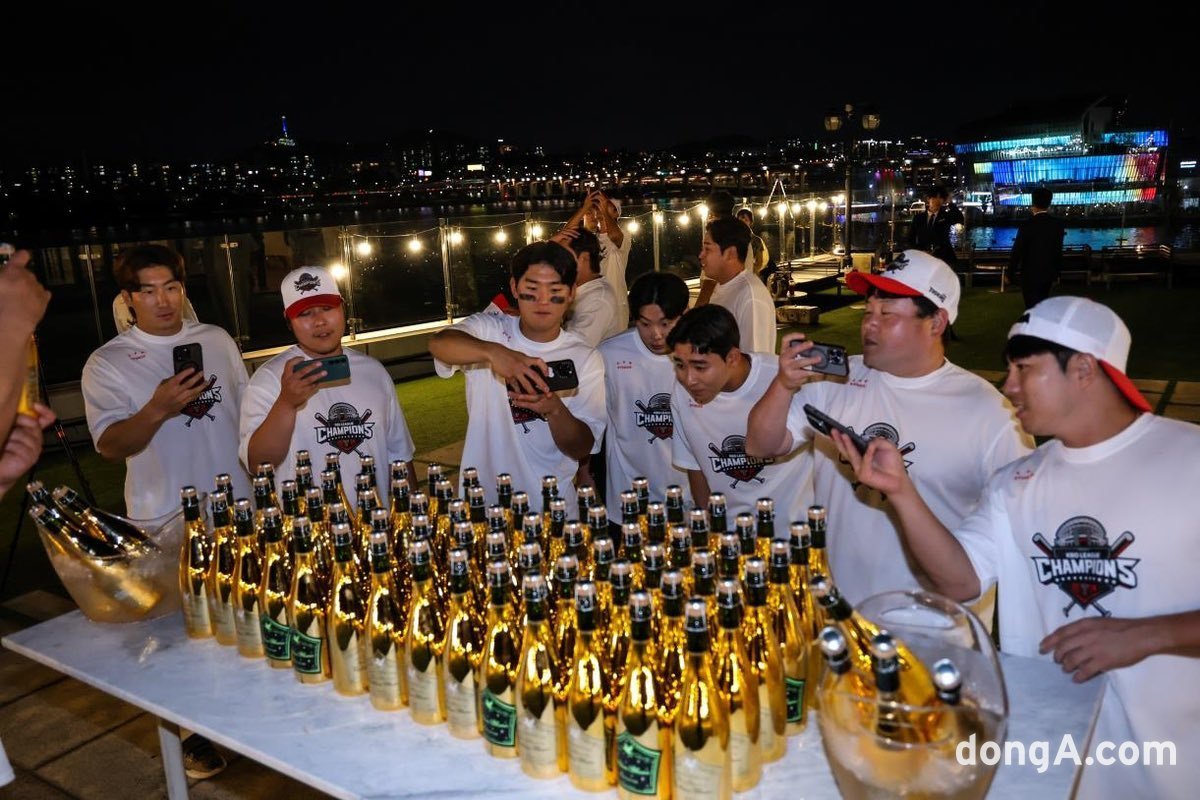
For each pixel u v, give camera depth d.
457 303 10.15
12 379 1.50
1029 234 9.05
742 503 2.84
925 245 10.88
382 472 2.99
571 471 3.02
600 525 1.65
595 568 1.54
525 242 10.60
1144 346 9.24
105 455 2.96
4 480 1.62
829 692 1.26
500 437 2.95
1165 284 13.61
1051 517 1.82
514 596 1.81
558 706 1.45
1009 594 1.94
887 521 2.31
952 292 2.21
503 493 2.02
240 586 1.89
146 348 3.15
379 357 9.35
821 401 2.40
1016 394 1.79
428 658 1.62
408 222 9.62
